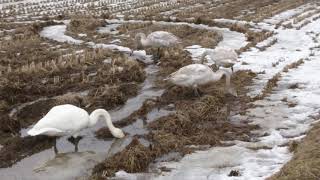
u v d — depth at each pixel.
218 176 11.21
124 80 20.56
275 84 18.81
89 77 20.95
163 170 11.81
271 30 33.41
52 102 17.50
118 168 11.92
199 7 47.38
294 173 10.12
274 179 10.29
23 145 13.77
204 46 27.59
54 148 13.57
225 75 18.53
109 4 53.34
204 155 12.54
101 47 27.03
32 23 38.34
